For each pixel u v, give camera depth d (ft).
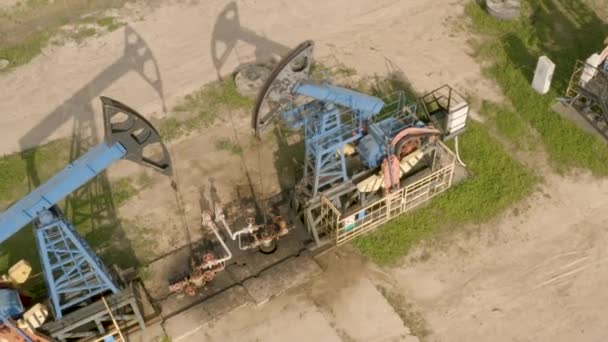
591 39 87.15
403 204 68.95
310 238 67.62
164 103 82.07
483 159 74.28
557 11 91.20
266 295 63.00
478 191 71.31
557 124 77.41
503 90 81.82
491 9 90.12
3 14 94.89
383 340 60.85
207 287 64.28
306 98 78.74
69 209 71.67
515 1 91.09
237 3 95.55
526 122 78.23
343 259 66.49
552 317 61.93
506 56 85.76
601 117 77.56
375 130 66.74
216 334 61.52
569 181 72.69
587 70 76.48
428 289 64.28
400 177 69.21
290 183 73.00
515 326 61.41
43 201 51.62
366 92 82.12
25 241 68.64
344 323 61.98
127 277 65.21
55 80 86.02
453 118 71.05
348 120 72.95
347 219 65.05
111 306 58.80
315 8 94.27
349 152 69.82
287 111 62.03
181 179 74.08
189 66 86.63
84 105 82.58
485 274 65.21
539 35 88.07
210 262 63.62
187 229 69.56
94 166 52.39
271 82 53.88
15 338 56.80
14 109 82.64
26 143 78.43
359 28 91.04
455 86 82.48
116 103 49.83
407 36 89.56
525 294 63.57
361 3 94.73
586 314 61.98
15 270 58.90
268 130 78.33
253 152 76.33
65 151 77.51
